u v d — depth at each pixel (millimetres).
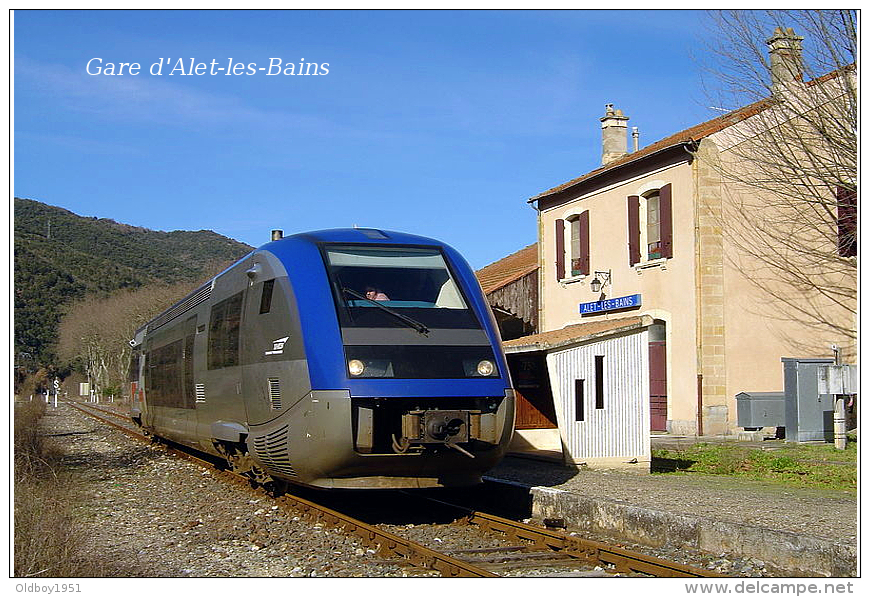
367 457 9430
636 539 9078
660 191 23500
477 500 12031
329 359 9508
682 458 16094
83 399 85375
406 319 9930
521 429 14836
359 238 11078
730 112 18781
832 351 22469
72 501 11664
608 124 29125
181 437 16828
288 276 10625
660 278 23438
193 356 15297
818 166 18172
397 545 8375
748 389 21984
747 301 22109
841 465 14578
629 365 13906
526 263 32125
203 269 142750
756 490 11188
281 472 10695
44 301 96562
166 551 8789
